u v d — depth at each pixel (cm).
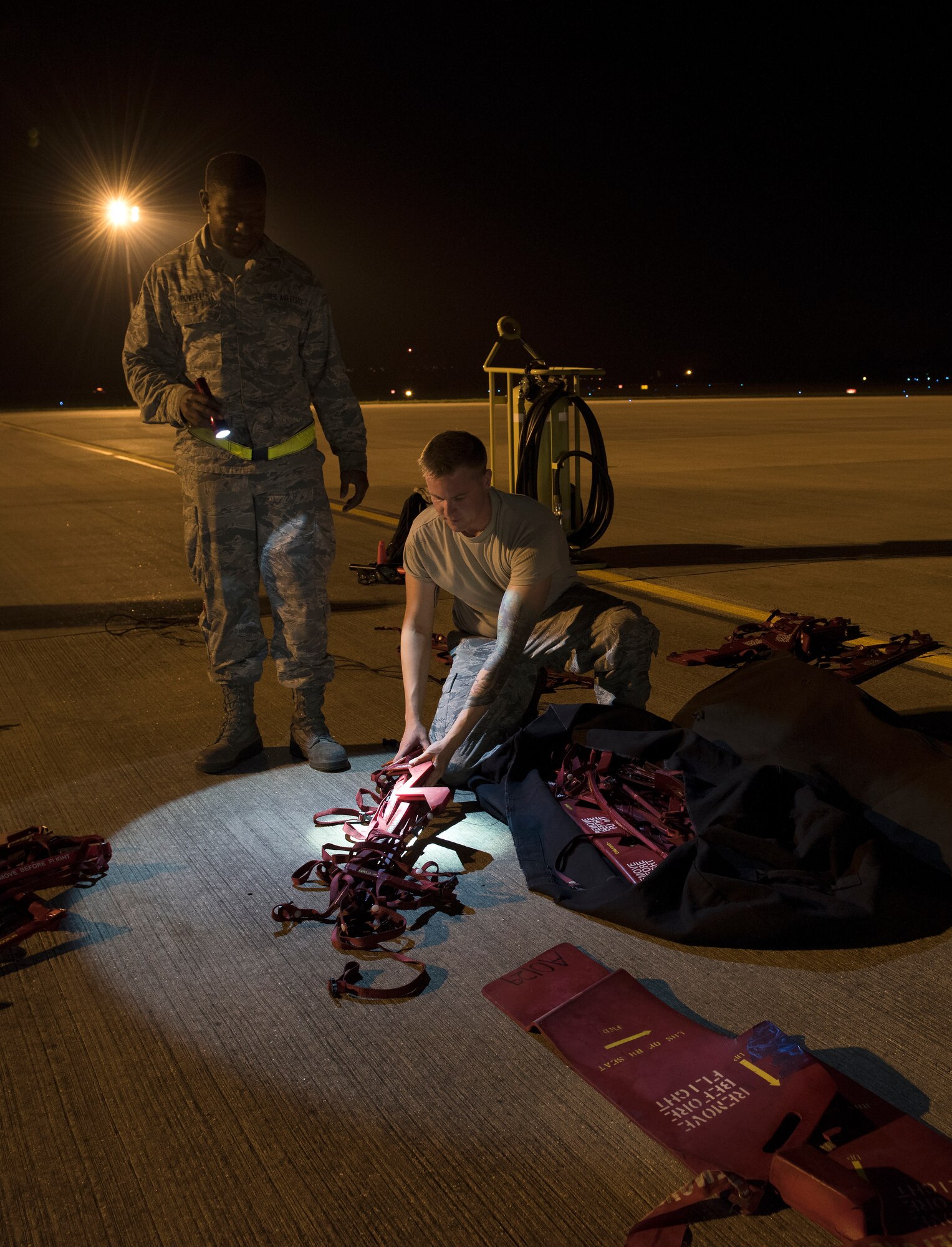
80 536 834
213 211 320
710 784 279
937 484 1090
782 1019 208
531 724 318
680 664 447
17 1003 216
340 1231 158
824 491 1047
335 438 358
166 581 653
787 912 229
